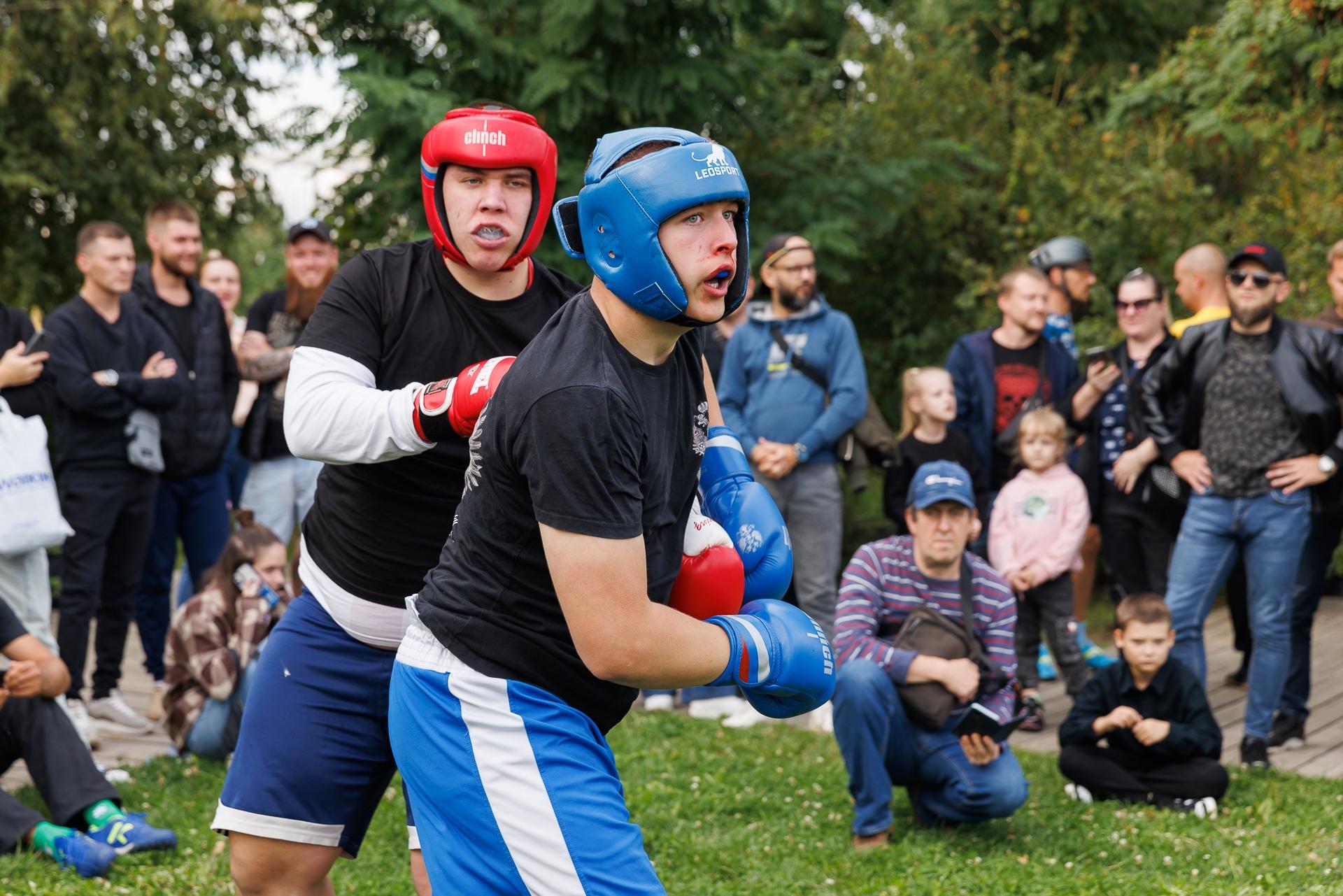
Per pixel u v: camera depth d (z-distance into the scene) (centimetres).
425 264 270
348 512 265
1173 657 482
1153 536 593
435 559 266
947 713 412
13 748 419
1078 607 686
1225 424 507
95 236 532
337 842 270
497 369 231
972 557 448
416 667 215
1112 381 600
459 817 210
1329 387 499
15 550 447
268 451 600
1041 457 585
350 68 748
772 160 860
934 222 976
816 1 1016
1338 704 616
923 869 395
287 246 618
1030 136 982
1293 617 545
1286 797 464
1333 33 586
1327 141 821
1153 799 462
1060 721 602
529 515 203
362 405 244
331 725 265
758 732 561
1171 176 904
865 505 991
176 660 501
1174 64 766
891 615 436
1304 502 501
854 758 415
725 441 243
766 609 219
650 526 207
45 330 528
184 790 473
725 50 788
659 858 415
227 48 1057
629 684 199
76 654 534
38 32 982
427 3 717
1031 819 445
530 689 209
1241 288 507
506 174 258
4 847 399
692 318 199
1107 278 929
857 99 1035
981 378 621
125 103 997
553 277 283
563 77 727
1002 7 1117
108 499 539
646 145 196
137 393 538
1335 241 877
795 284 594
